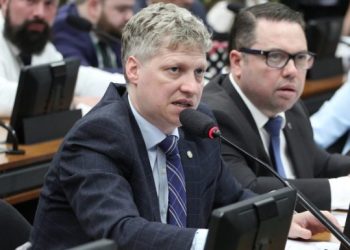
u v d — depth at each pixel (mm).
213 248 3553
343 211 6117
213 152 5152
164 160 4879
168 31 4539
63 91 7578
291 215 3893
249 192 5434
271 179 6051
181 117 4562
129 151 4590
